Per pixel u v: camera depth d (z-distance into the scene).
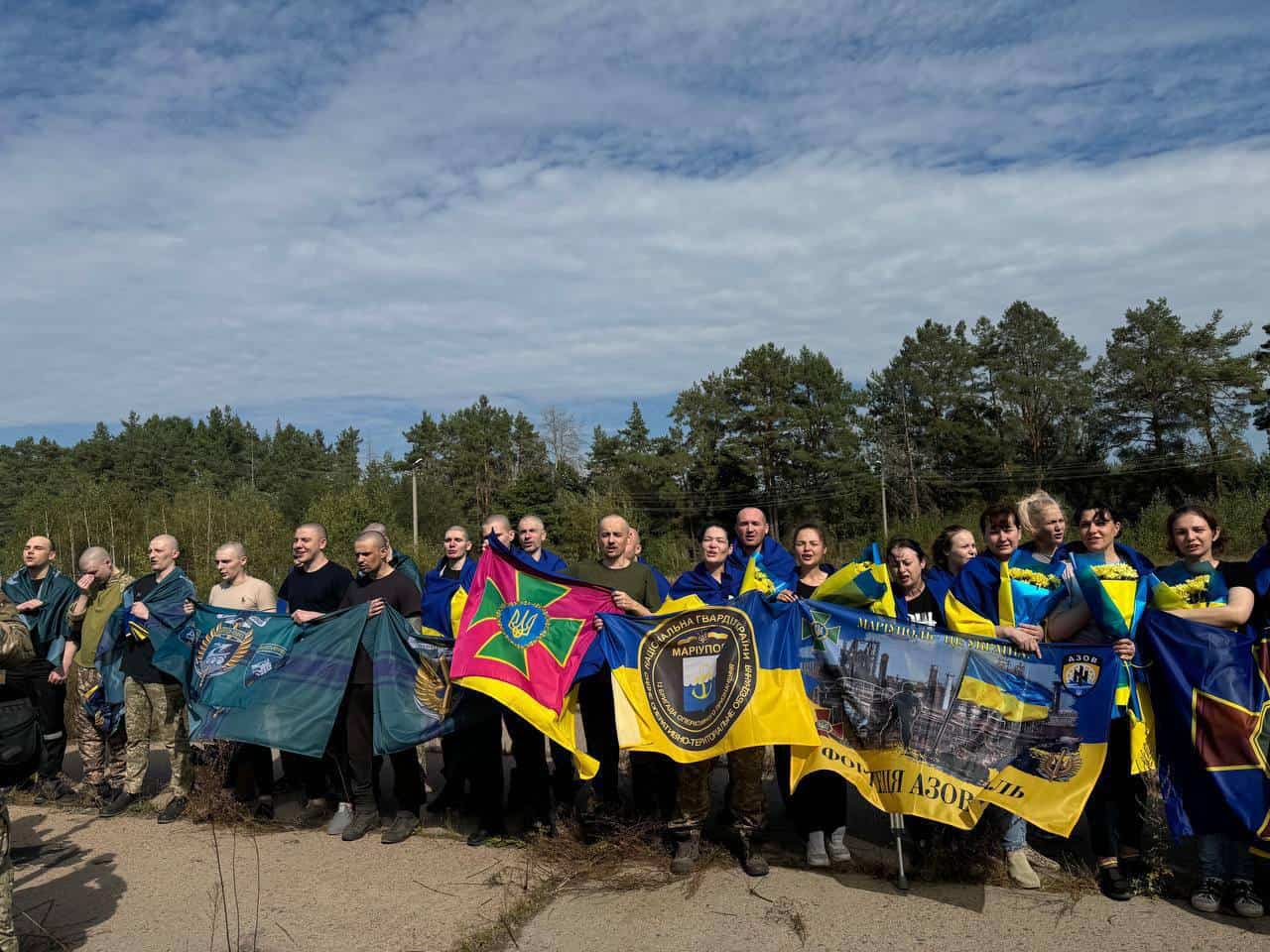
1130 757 5.28
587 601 6.48
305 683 6.89
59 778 7.96
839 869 5.71
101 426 129.25
